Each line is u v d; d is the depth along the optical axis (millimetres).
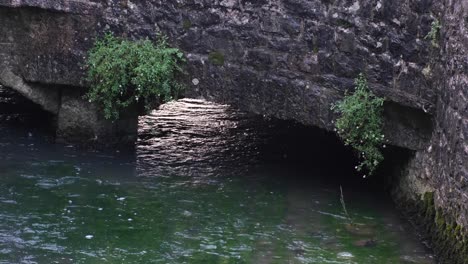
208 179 10047
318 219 9016
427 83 8719
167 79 9711
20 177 9570
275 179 10180
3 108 11789
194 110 13125
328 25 9078
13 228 8273
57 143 10656
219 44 9555
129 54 9734
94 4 9844
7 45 10211
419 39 8688
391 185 9789
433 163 8609
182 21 9625
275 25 9289
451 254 7680
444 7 8438
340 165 10852
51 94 10508
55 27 10023
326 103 9219
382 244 8406
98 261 7703
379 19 8836
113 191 9414
